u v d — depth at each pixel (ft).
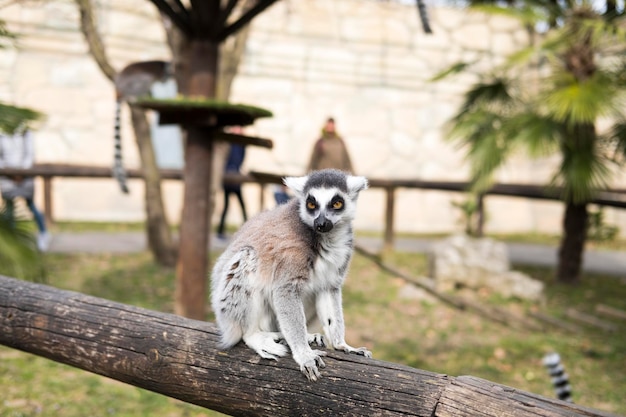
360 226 48.75
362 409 6.88
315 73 46.32
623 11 28.35
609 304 27.96
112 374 8.80
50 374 17.48
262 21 44.96
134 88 28.40
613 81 26.63
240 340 8.23
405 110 48.29
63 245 33.12
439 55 48.49
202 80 19.52
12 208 18.76
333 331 8.80
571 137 27.76
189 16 19.40
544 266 35.70
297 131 46.16
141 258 31.04
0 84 39.65
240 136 19.83
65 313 9.21
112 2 41.27
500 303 27.14
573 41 27.81
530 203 51.93
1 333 9.75
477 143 28.50
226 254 9.29
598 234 40.04
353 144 47.47
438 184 37.11
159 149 40.98
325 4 46.16
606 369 19.95
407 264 33.68
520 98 29.94
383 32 47.42
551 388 18.08
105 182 43.34
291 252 8.59
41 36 40.16
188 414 15.58
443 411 6.43
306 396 7.27
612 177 27.22
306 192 9.12
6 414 14.67
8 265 17.54
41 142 40.81
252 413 7.68
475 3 30.25
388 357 20.10
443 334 22.76
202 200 19.83
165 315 8.74
